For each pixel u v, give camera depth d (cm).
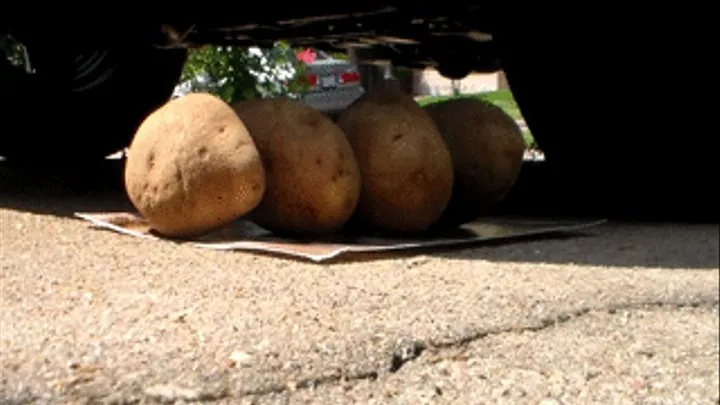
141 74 118
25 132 117
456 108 82
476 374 48
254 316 54
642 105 81
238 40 112
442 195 77
